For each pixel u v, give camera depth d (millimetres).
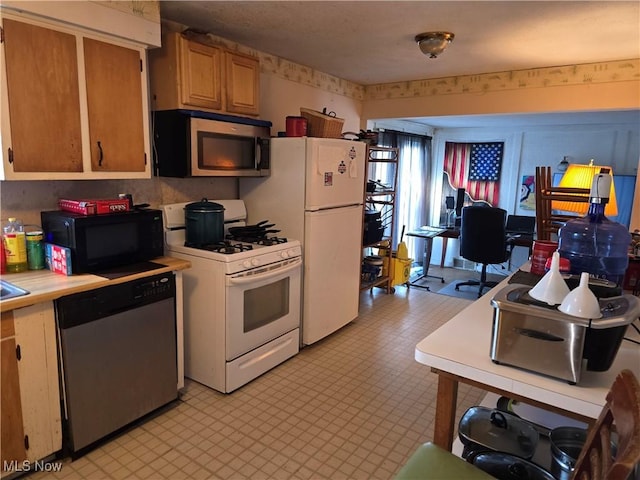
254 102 3088
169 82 2576
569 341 1053
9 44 1775
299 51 3354
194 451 2066
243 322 2607
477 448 1502
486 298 1817
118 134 2232
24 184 2178
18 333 1732
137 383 2197
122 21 2154
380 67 3826
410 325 3801
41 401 1840
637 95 3336
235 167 2895
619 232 1641
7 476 1789
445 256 6688
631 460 688
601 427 927
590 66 3484
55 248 2064
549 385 1076
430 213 6789
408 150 5816
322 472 1952
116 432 2166
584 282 1068
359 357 3131
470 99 4078
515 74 3822
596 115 4695
